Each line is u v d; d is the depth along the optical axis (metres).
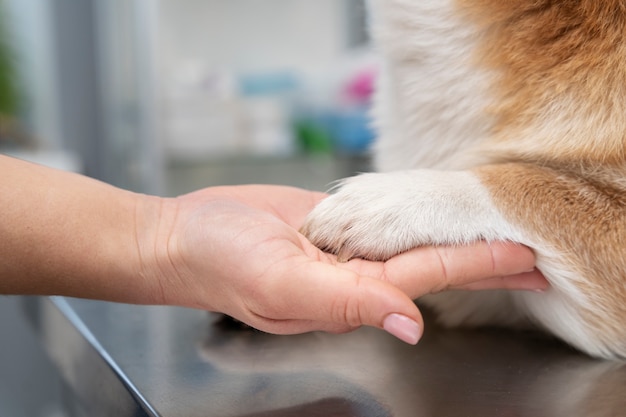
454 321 0.57
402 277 0.45
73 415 0.53
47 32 1.51
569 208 0.50
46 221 0.46
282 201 0.55
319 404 0.41
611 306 0.50
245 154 1.62
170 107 1.55
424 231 0.48
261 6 1.80
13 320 1.17
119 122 1.41
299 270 0.40
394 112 0.63
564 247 0.49
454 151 0.60
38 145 1.48
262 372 0.45
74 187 0.48
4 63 1.44
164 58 1.67
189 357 0.48
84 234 0.46
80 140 1.55
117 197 0.48
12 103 1.45
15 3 1.47
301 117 1.67
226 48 1.78
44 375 1.12
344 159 1.62
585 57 0.52
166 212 0.47
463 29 0.57
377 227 0.47
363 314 0.39
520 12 0.54
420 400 0.42
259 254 0.41
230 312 0.44
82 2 1.52
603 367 0.48
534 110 0.54
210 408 0.40
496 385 0.44
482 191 0.50
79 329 0.51
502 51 0.55
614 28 0.51
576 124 0.53
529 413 0.40
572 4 0.52
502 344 0.52
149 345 0.50
